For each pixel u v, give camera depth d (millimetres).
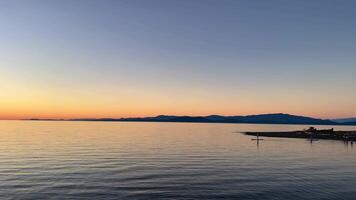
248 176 34312
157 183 30422
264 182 31109
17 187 28500
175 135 127812
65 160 46344
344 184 30172
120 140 92562
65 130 165000
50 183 30172
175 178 32938
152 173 35844
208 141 93750
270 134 137750
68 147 67500
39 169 38062
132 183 30375
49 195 25891
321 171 37906
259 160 48469
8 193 26453
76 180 31609
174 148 68500
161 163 44000
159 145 76375
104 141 87312
